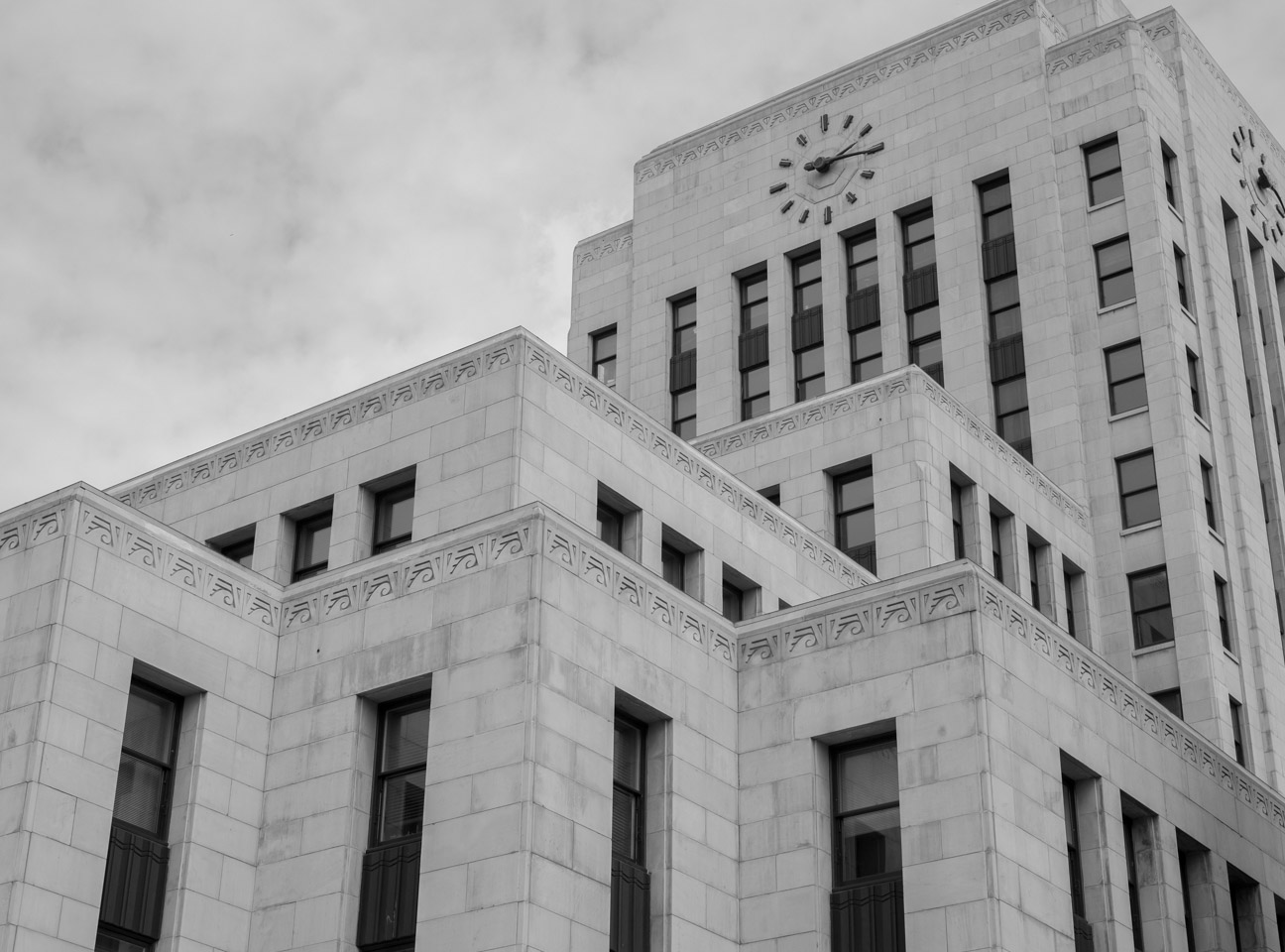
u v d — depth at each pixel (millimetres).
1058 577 56688
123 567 32094
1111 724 36000
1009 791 31766
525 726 30391
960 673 32469
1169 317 60531
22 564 31688
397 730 32906
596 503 39375
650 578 34219
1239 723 57312
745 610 42562
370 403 40812
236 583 34188
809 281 68375
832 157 69375
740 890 33531
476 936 29266
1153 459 59219
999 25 67875
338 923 31016
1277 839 41094
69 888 29375
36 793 29328
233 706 33156
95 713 30750
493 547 32594
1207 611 56656
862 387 53156
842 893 32594
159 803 31891
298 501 40750
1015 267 64062
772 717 34625
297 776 32875
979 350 62844
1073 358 61594
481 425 38656
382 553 34219
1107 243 62875
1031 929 30922
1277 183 74312
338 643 33781
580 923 29859
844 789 33781
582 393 40031
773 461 53875
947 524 51688
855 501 52375
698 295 70500
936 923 30797
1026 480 56719
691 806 33125
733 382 67750
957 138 66875
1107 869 34062
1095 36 65812
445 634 32375
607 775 31516
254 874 32406
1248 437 64000
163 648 32250
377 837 32094
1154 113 64562
